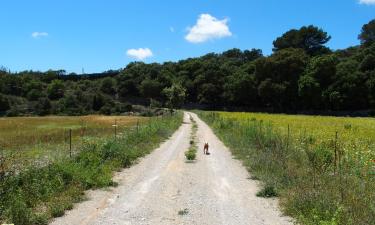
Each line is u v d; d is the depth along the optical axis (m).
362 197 9.45
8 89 126.44
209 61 147.75
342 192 9.77
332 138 22.03
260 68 110.88
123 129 37.91
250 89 112.56
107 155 17.67
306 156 15.27
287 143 18.48
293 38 133.50
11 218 8.66
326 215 8.63
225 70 133.88
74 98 119.69
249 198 11.65
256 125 31.48
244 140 24.98
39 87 133.62
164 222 9.26
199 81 131.00
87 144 18.03
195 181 14.31
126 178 14.78
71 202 10.79
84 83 156.12
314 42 132.00
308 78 99.75
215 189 12.95
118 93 148.75
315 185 11.20
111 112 113.06
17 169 11.81
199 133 37.88
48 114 108.62
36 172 11.77
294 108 106.31
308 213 9.23
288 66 106.06
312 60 105.88
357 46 133.38
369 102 95.12
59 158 14.66
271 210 10.28
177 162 18.98
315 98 99.75
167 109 100.81
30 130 42.16
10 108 106.00
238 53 177.00
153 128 33.03
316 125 39.12
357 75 95.94
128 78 149.00
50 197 10.80
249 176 15.26
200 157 20.73
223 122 42.59
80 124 54.94
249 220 9.41
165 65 163.12
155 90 138.25
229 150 23.78
